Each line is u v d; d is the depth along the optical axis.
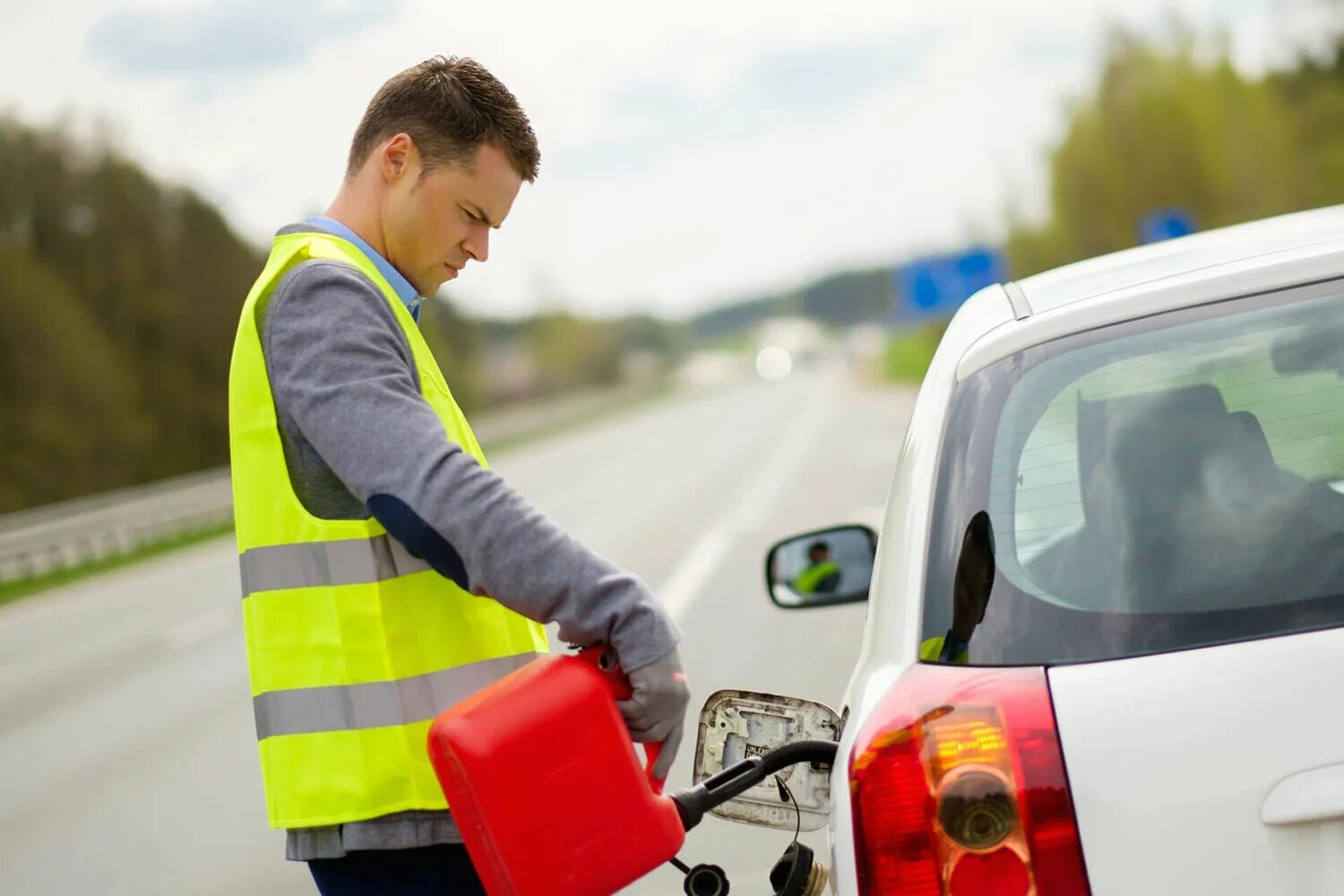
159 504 27.39
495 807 2.04
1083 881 1.91
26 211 45.31
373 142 2.44
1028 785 1.95
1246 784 1.88
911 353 83.62
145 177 47.22
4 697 11.44
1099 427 2.33
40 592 21.14
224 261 48.31
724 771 2.30
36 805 7.62
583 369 107.12
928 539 2.33
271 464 2.29
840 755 2.26
